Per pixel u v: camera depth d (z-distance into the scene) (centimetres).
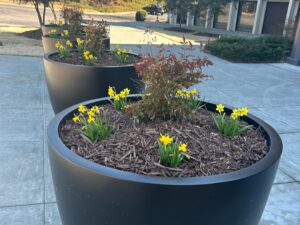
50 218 244
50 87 397
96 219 165
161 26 2275
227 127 220
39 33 1244
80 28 704
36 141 363
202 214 153
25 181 286
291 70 891
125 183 148
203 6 1988
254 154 196
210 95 602
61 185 177
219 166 179
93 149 192
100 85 366
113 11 4306
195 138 206
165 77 215
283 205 279
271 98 607
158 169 170
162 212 151
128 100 265
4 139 362
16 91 537
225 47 1007
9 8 2811
